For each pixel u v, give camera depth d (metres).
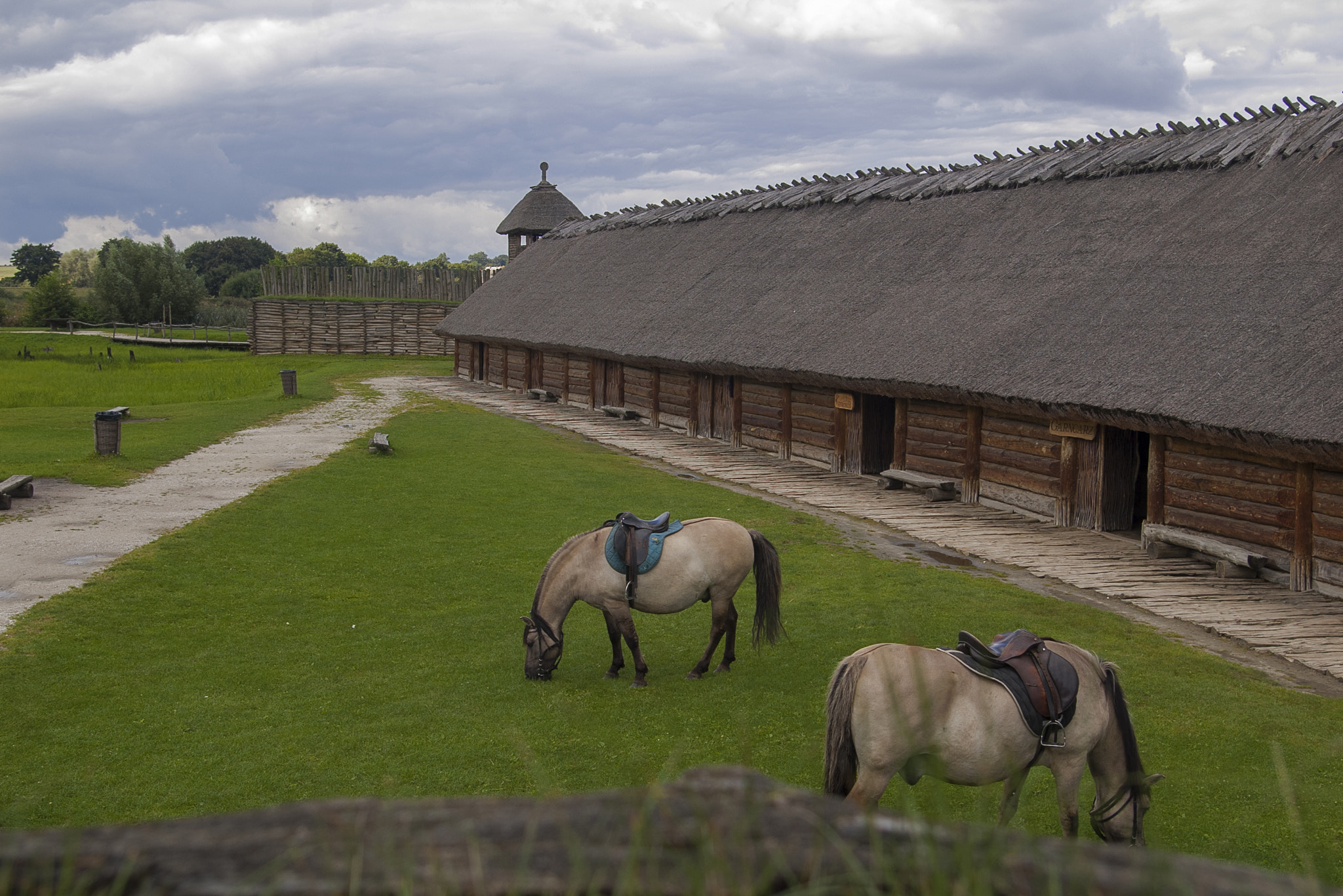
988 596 13.07
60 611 11.70
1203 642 11.32
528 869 1.75
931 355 19.67
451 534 16.66
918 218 26.12
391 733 8.71
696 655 10.98
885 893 1.74
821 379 22.44
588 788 7.63
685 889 1.72
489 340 44.66
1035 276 19.94
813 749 8.35
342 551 15.41
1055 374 16.61
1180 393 14.25
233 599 12.73
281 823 1.86
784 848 1.83
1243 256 16.12
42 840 1.79
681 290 32.94
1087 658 6.04
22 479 18.42
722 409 29.64
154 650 10.77
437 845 1.81
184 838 1.80
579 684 10.04
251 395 40.81
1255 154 18.62
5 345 65.12
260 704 9.36
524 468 23.61
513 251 59.88
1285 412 12.64
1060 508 18.03
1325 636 11.43
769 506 19.66
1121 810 6.04
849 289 25.05
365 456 24.67
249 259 154.12
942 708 5.61
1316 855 6.40
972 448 20.17
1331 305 13.82
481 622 12.08
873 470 23.86
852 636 11.48
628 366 35.81
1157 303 16.55
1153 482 15.98
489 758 8.19
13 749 8.19
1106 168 21.70
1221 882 1.75
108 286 84.50
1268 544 14.10
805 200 32.25
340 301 63.69
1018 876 1.78
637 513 18.66
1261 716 8.88
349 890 1.65
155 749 8.27
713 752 8.30
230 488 20.30
